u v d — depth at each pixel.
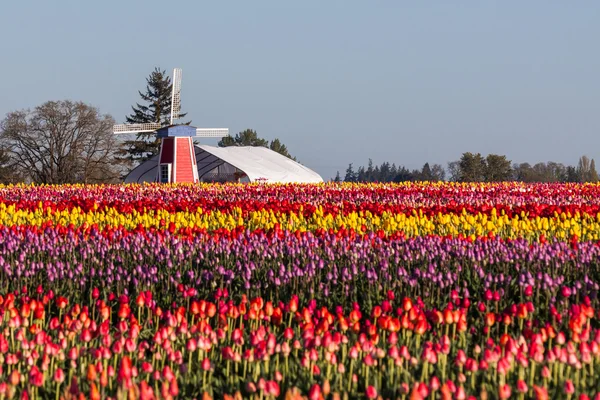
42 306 31.00
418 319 28.86
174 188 119.25
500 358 25.08
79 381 26.52
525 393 25.12
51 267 41.25
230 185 129.00
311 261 41.59
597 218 65.38
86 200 77.56
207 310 30.08
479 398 24.72
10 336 31.12
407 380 26.11
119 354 29.28
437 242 47.09
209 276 39.88
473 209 69.75
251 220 66.12
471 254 43.44
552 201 92.56
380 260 43.66
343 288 39.38
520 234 56.06
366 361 25.33
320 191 102.00
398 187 118.25
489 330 31.88
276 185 128.75
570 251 45.00
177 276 39.66
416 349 28.77
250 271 39.72
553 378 26.66
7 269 41.59
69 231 50.59
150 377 27.27
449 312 29.34
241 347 29.64
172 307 37.47
